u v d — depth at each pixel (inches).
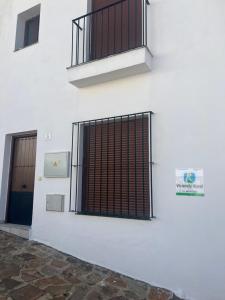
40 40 225.1
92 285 137.9
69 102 197.0
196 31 155.0
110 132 181.0
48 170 194.1
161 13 167.9
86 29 199.8
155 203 150.9
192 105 149.3
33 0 240.2
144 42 169.5
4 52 250.8
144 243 150.8
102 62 172.1
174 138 151.5
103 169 179.8
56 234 184.2
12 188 229.5
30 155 225.1
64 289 130.9
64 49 208.8
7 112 234.7
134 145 169.2
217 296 128.8
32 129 214.5
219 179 136.6
